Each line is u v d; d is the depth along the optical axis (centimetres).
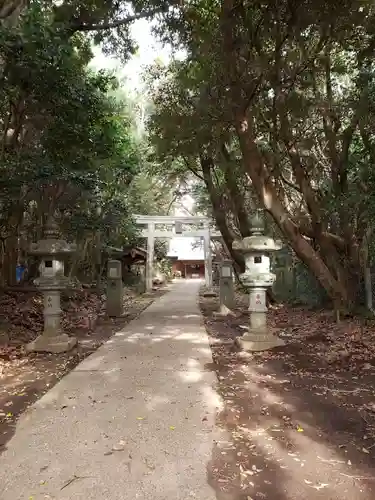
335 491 253
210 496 244
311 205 826
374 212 696
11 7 541
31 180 765
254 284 623
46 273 622
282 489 254
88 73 998
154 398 404
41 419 353
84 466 275
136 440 313
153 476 264
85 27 823
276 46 638
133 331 809
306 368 523
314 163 873
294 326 839
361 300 846
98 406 382
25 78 700
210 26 721
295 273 1219
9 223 924
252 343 613
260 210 797
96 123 933
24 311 904
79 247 1263
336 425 349
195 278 4028
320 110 779
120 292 1038
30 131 973
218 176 1232
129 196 1712
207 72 674
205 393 421
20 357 583
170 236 2116
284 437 325
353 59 783
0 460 284
